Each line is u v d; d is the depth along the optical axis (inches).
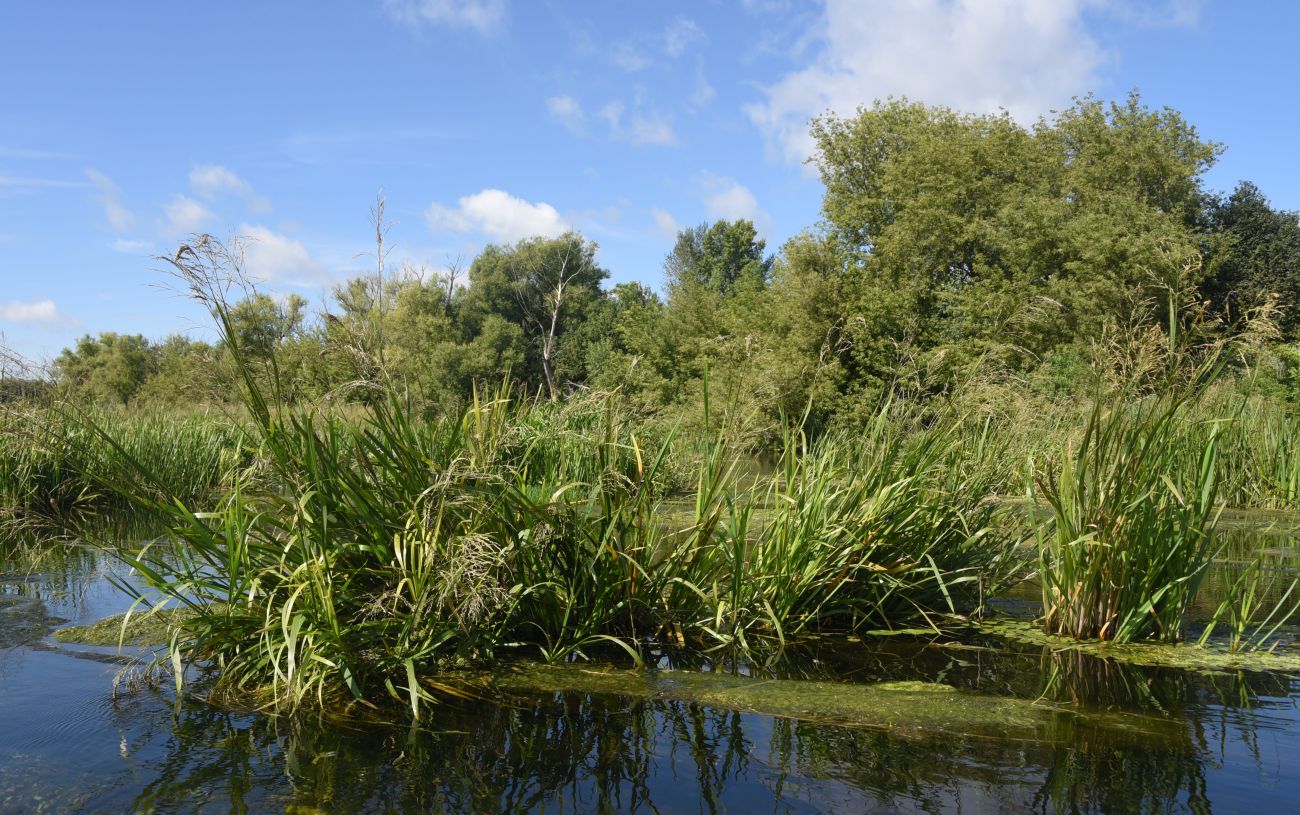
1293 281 1167.6
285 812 95.7
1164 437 164.7
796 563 176.2
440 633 144.9
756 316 1094.4
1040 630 181.0
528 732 121.3
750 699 135.7
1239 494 387.5
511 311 1446.9
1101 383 169.5
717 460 175.2
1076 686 143.4
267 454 153.5
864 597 185.9
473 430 164.9
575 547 160.9
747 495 189.5
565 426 188.9
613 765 110.0
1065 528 173.0
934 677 149.2
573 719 126.6
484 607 144.9
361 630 138.0
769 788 103.3
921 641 174.1
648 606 169.2
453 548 139.8
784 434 185.6
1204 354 162.9
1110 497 168.4
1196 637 176.4
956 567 197.9
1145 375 164.4
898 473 186.7
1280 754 113.3
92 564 245.0
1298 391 418.6
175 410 454.0
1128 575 170.2
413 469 150.3
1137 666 155.4
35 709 127.4
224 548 145.6
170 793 100.0
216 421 384.5
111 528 270.8
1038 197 1067.3
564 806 98.0
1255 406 396.8
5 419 164.6
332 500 142.0
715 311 1275.8
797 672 151.7
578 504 166.6
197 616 140.2
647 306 1428.4
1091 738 119.9
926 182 1078.4
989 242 1034.1
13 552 259.8
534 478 182.2
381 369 155.0
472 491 145.7
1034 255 978.7
